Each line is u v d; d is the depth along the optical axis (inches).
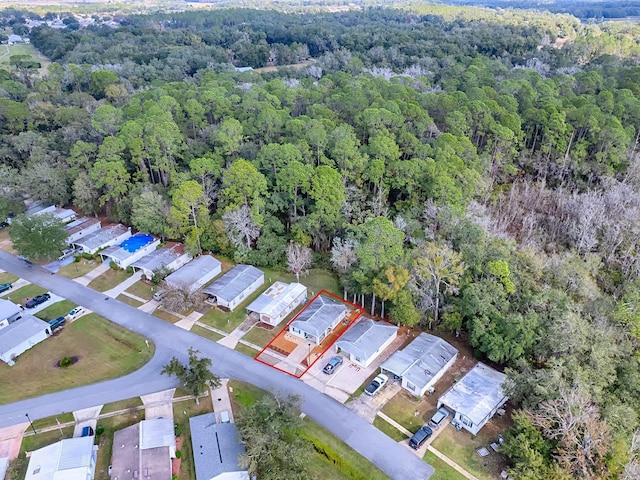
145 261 2719.0
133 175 3302.2
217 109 3676.2
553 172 3412.9
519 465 1536.7
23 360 2100.1
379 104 3538.4
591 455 1514.5
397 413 1847.9
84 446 1615.4
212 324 2326.5
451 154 2893.7
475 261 2246.6
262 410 1665.8
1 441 1721.2
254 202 2726.4
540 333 1945.1
